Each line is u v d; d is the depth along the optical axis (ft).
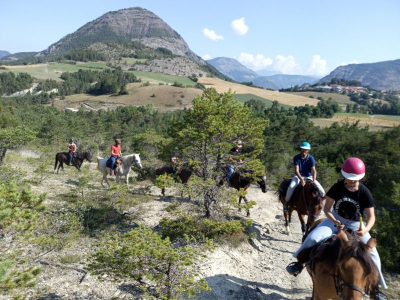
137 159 42.83
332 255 11.75
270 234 29.78
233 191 26.71
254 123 29.78
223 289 18.99
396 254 23.36
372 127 295.07
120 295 17.40
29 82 643.45
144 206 34.96
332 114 375.86
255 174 29.94
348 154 83.30
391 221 26.86
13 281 14.75
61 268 20.04
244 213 34.65
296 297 19.42
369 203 13.21
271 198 44.32
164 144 31.65
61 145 95.09
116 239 16.10
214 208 26.61
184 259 15.47
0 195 16.89
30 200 17.56
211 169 27.89
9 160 58.13
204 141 28.09
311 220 23.43
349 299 10.40
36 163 59.62
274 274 22.04
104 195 36.65
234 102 29.78
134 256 15.70
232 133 27.86
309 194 23.81
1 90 572.51
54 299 16.63
